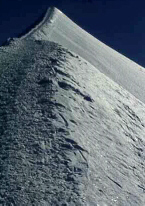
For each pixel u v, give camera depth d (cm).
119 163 1655
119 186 1472
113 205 1337
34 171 1345
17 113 1738
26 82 2100
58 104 1850
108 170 1540
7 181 1270
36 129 1612
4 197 1202
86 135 1702
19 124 1642
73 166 1431
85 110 1956
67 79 2234
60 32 5194
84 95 2119
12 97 1916
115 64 5588
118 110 2339
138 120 2427
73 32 6116
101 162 1562
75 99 1998
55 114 1752
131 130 2142
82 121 1811
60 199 1245
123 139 1934
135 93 4275
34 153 1445
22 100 1872
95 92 2342
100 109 2098
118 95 2762
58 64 2466
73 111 1850
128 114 2419
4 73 2303
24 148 1463
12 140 1510
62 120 1725
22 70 2312
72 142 1573
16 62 2534
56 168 1392
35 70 2300
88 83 2428
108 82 2945
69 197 1264
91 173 1438
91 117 1920
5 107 1811
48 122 1678
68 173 1384
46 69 2319
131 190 1499
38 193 1247
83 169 1435
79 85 2248
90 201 1284
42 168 1371
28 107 1803
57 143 1541
